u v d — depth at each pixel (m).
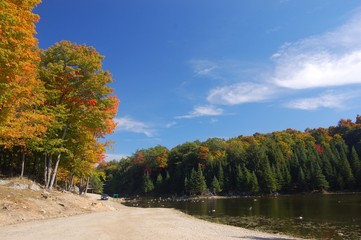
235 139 164.88
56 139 30.94
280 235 21.91
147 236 15.22
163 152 160.12
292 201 63.69
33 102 24.17
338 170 101.69
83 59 31.03
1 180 27.89
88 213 28.95
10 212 20.12
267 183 106.31
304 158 112.62
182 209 54.56
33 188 28.95
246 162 125.69
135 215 30.62
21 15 17.61
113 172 189.75
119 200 104.12
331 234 23.11
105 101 32.66
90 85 31.64
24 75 19.72
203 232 19.27
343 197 69.62
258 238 18.59
